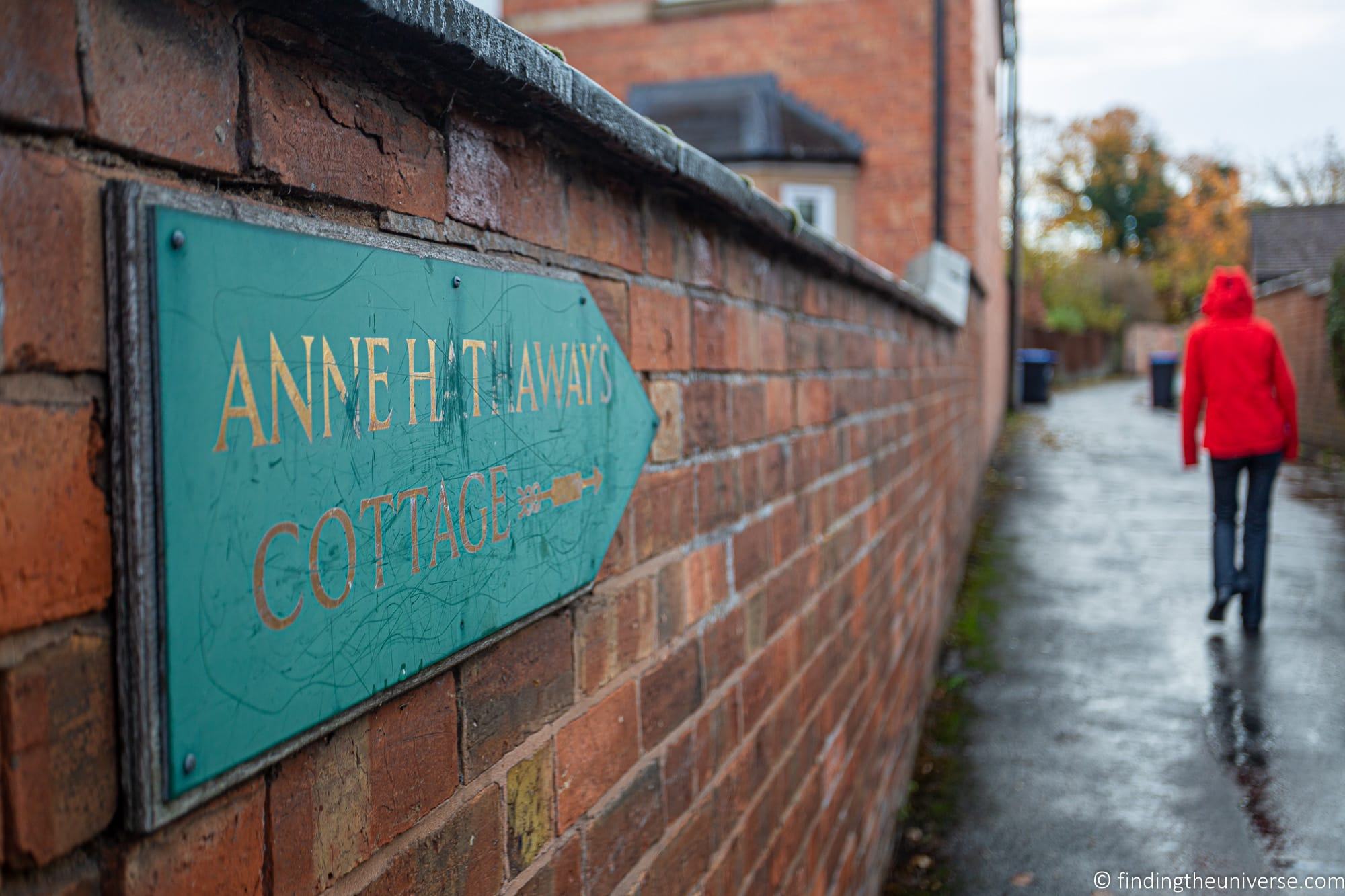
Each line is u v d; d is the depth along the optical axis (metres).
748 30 10.52
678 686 1.59
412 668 0.92
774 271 2.13
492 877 1.08
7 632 0.59
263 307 0.74
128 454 0.65
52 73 0.61
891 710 3.57
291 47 0.81
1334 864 3.31
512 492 1.09
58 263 0.62
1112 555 7.57
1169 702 4.66
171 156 0.70
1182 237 42.09
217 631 0.71
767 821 2.04
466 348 1.00
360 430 0.84
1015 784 3.92
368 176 0.90
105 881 0.65
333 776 0.85
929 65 9.98
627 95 10.84
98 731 0.64
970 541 8.00
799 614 2.30
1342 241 19.73
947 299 6.40
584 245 1.30
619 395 1.38
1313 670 5.01
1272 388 5.50
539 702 1.18
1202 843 3.46
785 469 2.21
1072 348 35.75
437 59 0.91
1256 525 5.58
